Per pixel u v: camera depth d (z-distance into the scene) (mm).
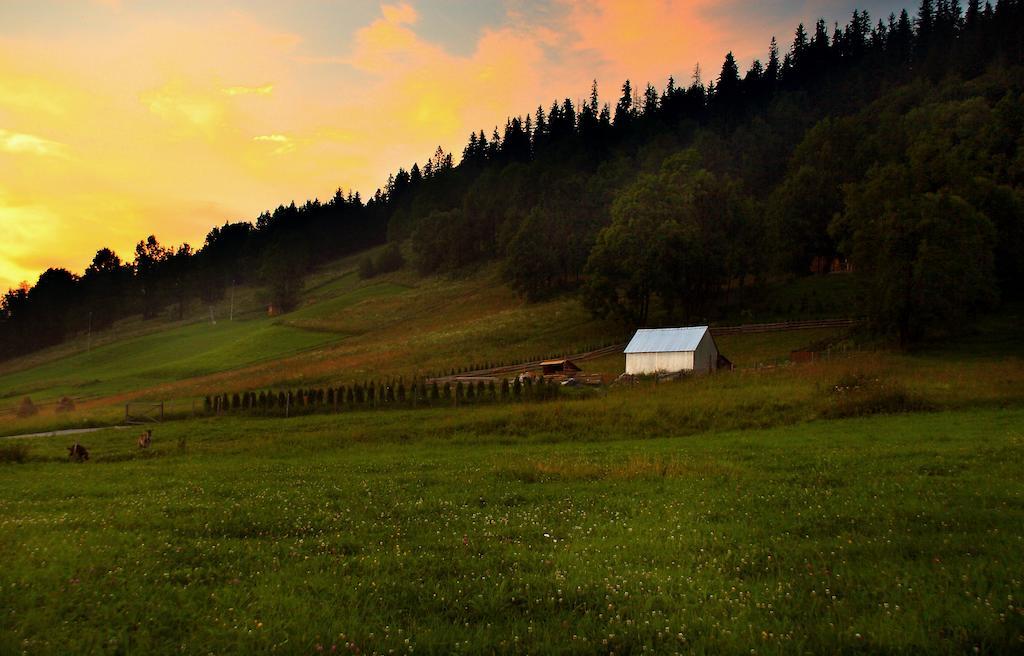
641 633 9188
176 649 8875
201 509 18094
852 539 13430
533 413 46250
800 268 137500
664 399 49812
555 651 8625
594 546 13562
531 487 21359
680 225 121688
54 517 17219
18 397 118375
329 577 11648
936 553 12125
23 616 9812
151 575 11883
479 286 189000
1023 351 70688
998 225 93375
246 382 98312
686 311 123688
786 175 182125
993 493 16922
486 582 11352
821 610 9781
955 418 37188
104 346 185625
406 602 10531
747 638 8820
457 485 21969
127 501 19906
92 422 59219
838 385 47656
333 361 114125
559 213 184375
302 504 18688
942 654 8266
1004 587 10102
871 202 91250
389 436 42562
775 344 94625
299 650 8695
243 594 10836
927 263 75750
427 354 113750
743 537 13945
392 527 15492
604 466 25344
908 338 81375
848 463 23906
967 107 156375
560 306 146000
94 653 8648
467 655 8625
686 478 22094
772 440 33656
